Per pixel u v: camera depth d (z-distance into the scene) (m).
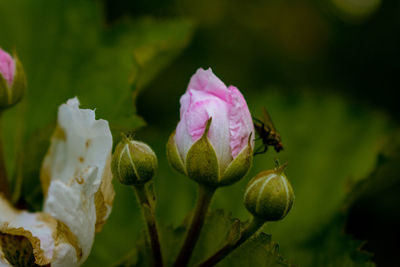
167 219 0.22
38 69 0.22
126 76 0.22
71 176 0.19
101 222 0.18
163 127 0.26
